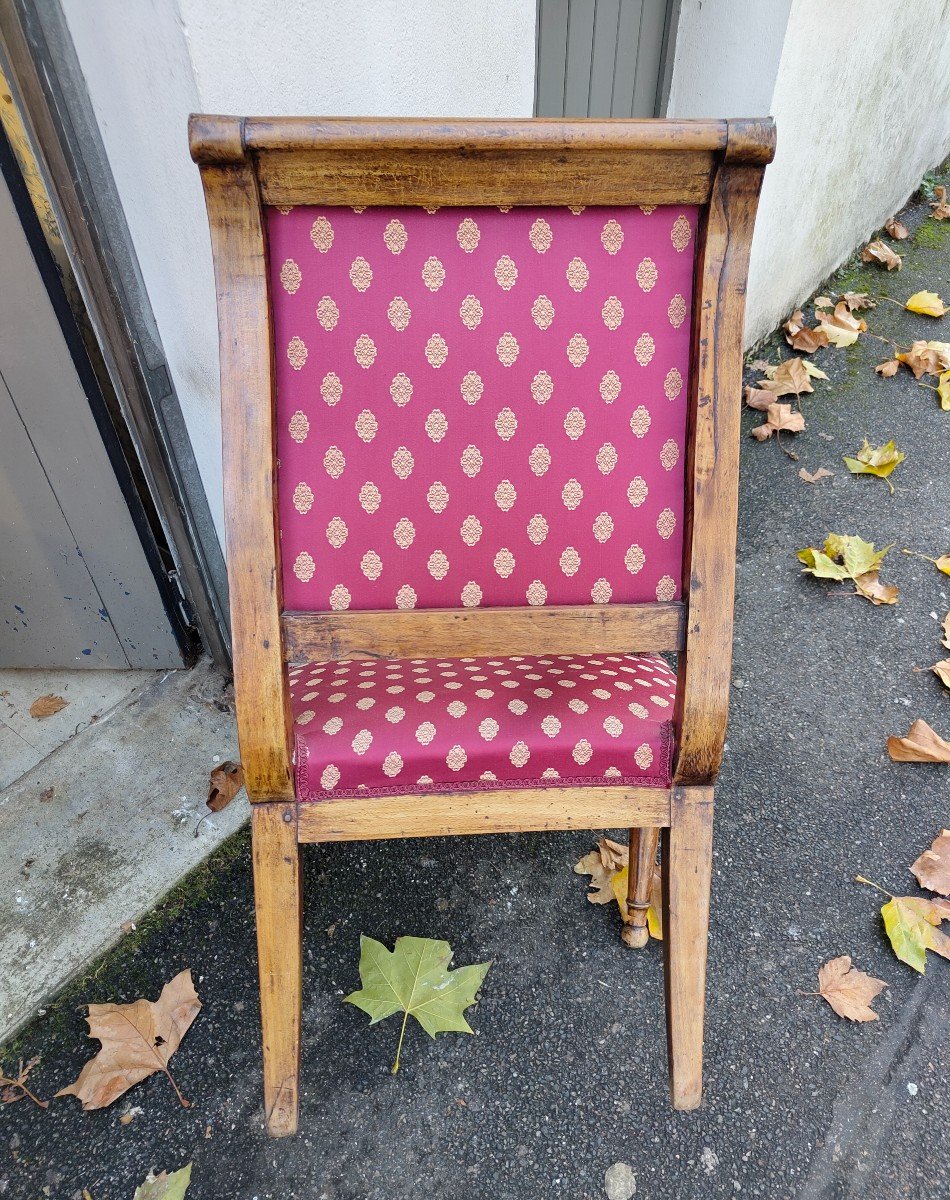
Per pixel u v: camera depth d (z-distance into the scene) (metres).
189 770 1.51
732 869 1.37
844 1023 1.17
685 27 1.96
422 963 1.21
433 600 0.89
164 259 1.14
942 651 1.76
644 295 0.82
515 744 0.89
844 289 2.93
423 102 1.25
